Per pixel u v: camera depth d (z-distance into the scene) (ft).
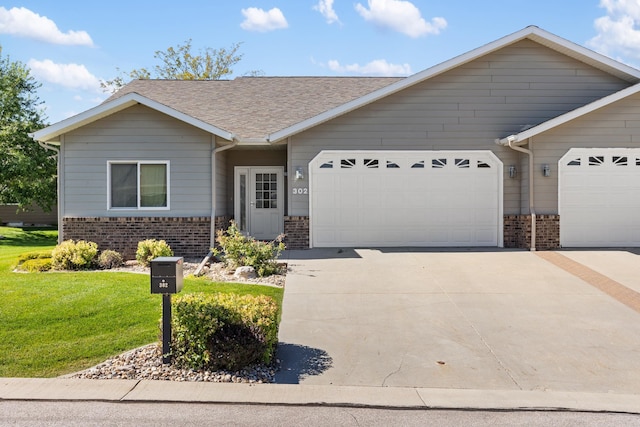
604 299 26.43
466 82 42.88
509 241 42.78
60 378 16.26
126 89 54.44
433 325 22.49
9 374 16.56
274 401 14.88
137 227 41.11
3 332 20.31
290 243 42.37
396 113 42.63
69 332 20.39
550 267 33.96
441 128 42.80
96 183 41.06
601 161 41.57
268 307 19.07
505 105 43.01
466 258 37.14
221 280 30.73
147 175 41.45
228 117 48.14
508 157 42.80
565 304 25.57
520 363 18.40
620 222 41.70
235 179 50.31
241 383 16.24
